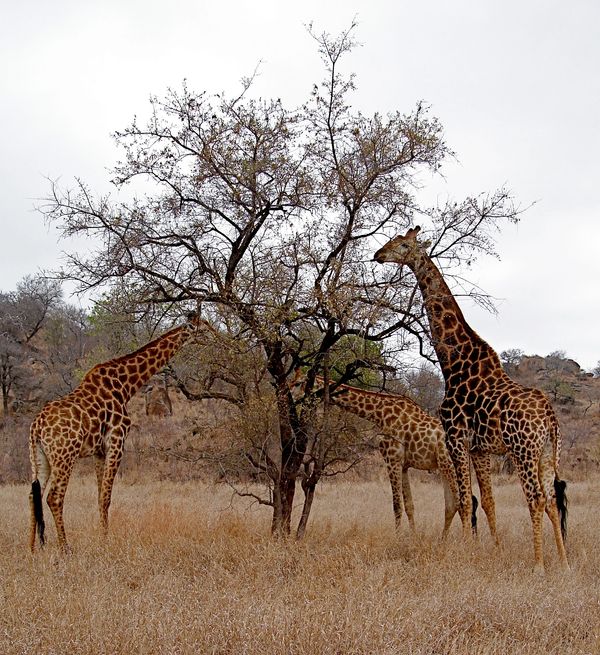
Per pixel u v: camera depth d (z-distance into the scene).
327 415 10.42
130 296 10.63
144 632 5.72
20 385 36.50
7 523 11.59
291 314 10.05
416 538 10.04
